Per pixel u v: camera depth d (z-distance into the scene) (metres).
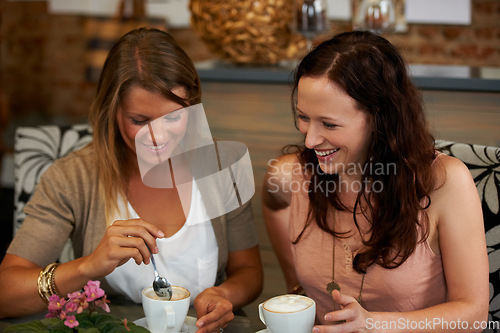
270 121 1.79
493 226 1.29
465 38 3.07
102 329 0.90
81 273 1.10
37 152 1.62
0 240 3.09
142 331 0.93
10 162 3.90
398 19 2.07
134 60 1.18
